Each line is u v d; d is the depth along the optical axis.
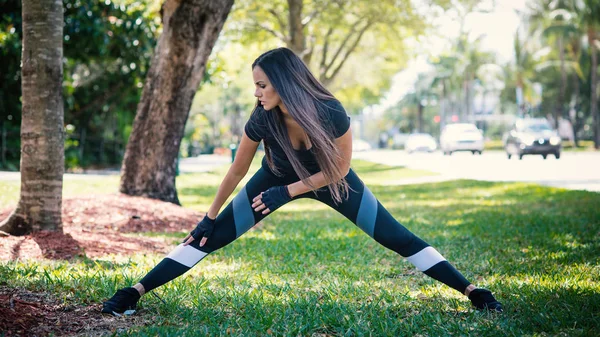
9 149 21.41
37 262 5.51
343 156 3.62
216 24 10.34
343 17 26.64
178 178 20.78
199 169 26.94
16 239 6.31
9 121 21.30
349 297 4.53
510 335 3.52
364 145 65.75
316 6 25.61
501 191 14.55
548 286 4.64
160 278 3.90
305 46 28.66
